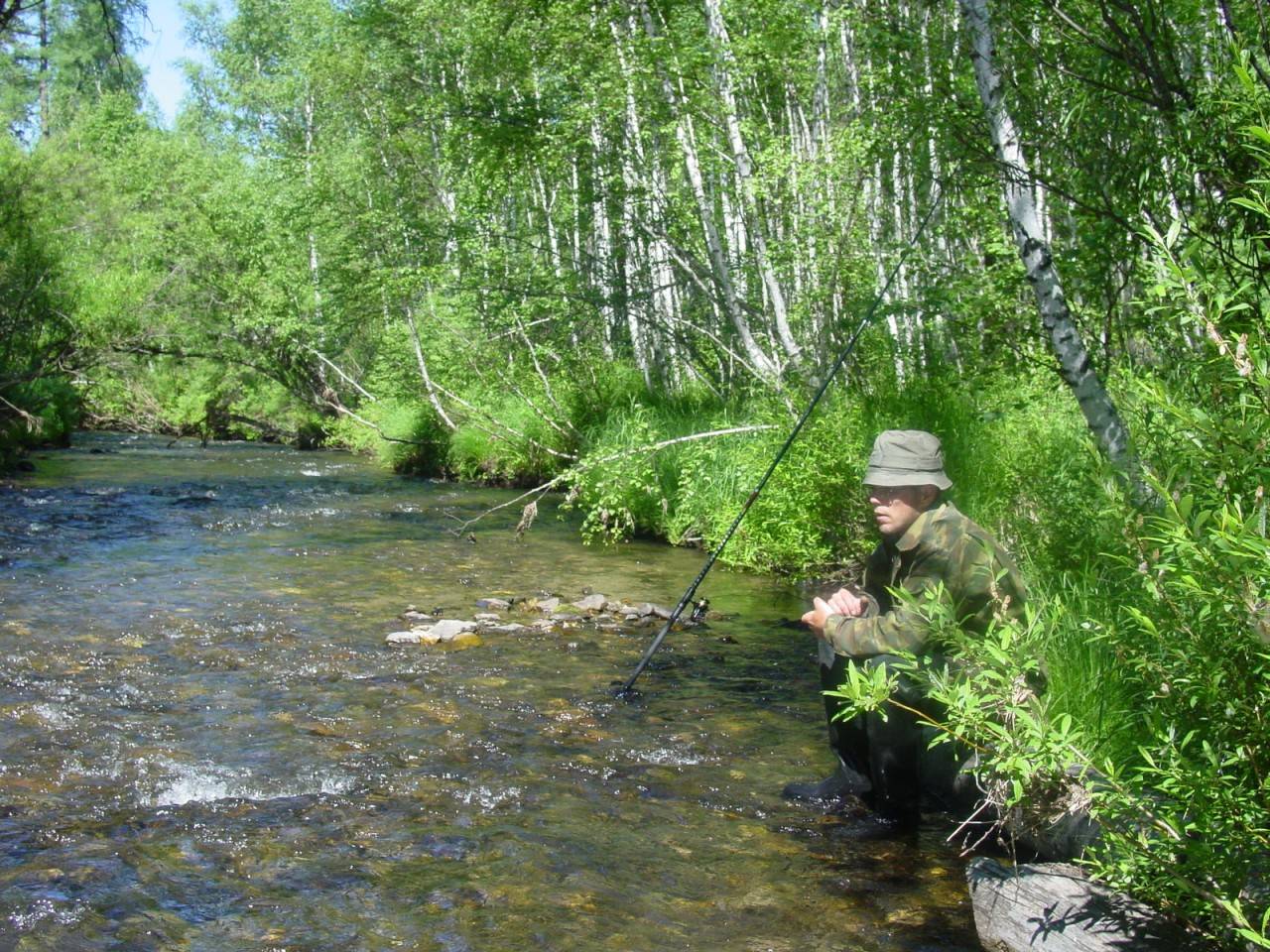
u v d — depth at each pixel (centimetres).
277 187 2347
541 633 766
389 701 597
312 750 518
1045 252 514
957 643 309
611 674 657
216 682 631
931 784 418
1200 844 263
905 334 1088
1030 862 375
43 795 459
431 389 1945
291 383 2873
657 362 1655
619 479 1212
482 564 1056
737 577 992
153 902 367
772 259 1134
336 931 349
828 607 412
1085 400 502
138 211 2961
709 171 1277
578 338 1727
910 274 901
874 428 921
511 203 1639
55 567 1005
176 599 871
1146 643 311
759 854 407
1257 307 287
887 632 385
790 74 1192
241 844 413
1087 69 515
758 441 1072
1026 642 298
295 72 2495
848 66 1176
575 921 356
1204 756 275
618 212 1380
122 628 764
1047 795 334
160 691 612
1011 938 323
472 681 639
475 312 1748
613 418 1497
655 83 1202
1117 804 284
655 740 537
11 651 694
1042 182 512
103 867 392
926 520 385
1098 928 301
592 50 1273
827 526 959
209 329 2900
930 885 381
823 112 1211
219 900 369
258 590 915
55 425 2530
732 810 448
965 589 375
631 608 831
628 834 425
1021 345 682
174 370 3256
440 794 464
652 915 360
